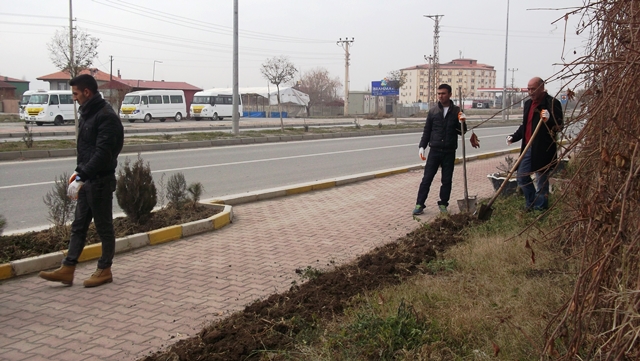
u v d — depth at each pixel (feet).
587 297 9.07
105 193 17.17
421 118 178.50
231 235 23.56
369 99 210.38
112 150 17.10
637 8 8.98
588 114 9.87
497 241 18.53
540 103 22.17
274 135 80.74
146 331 13.89
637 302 8.02
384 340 11.87
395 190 34.91
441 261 17.67
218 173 43.52
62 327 14.14
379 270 17.46
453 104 26.13
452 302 13.84
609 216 8.73
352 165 50.29
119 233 22.22
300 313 14.32
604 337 9.25
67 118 118.21
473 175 40.63
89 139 17.20
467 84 318.24
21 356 12.55
